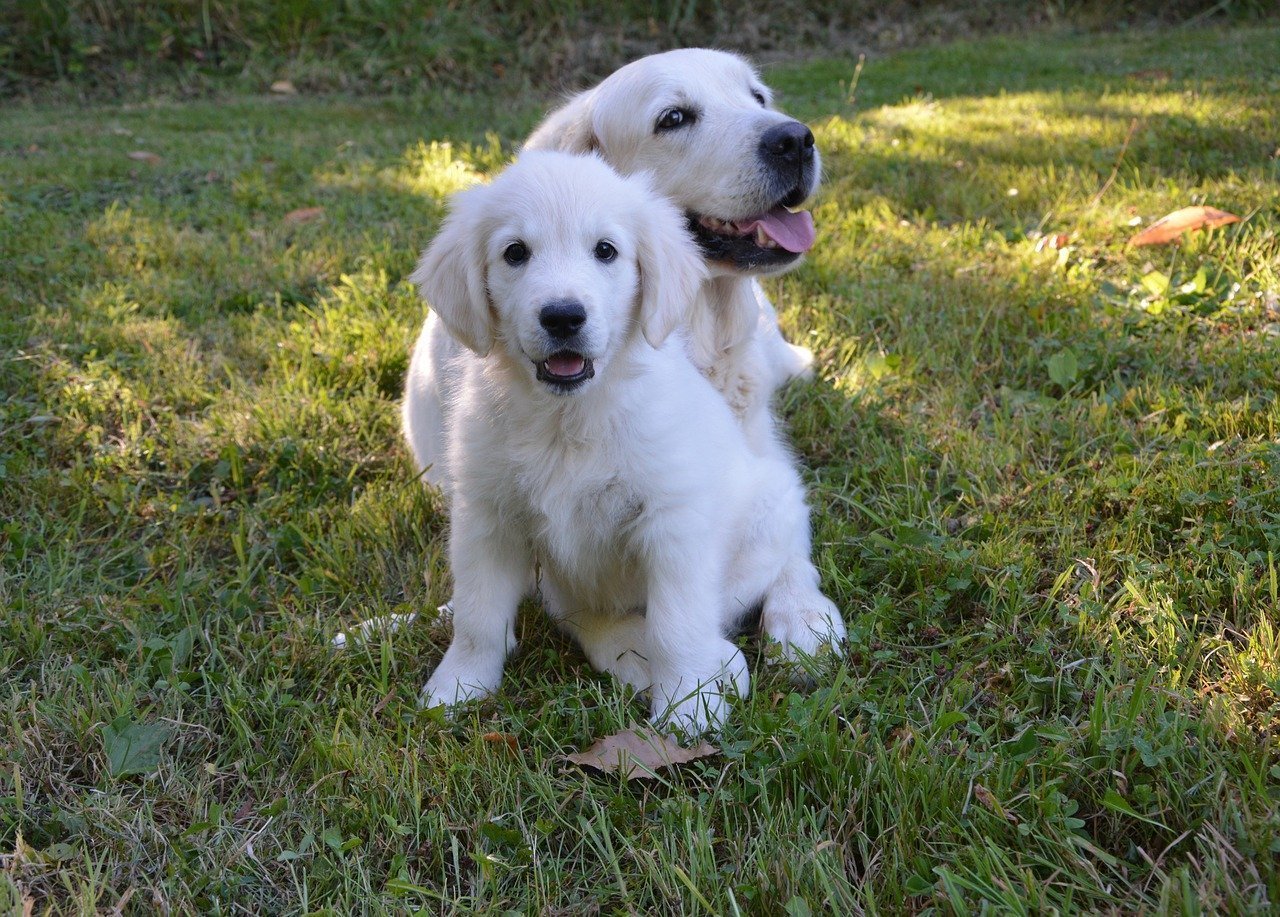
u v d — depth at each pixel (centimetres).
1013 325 151
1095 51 348
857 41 404
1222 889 87
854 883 91
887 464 129
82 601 115
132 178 226
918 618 111
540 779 97
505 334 108
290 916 90
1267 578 109
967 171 208
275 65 355
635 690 109
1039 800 92
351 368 149
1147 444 127
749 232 126
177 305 164
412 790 97
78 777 101
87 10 354
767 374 133
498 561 110
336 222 194
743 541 116
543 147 135
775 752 99
